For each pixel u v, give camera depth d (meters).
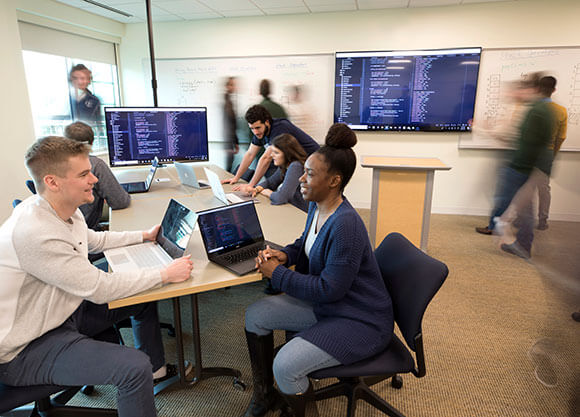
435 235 3.94
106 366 1.17
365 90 4.56
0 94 3.27
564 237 2.99
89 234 1.58
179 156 3.41
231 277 1.36
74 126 2.11
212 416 1.61
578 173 3.95
